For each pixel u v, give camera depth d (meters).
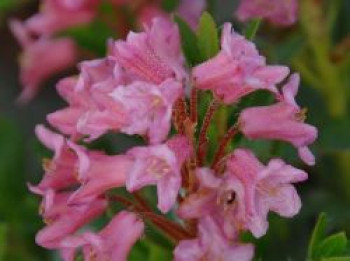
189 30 0.19
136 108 0.16
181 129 0.17
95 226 0.23
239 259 0.16
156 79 0.16
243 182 0.16
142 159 0.16
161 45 0.17
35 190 0.18
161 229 0.18
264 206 0.16
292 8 0.24
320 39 0.26
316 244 0.18
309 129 0.17
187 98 0.18
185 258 0.16
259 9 0.24
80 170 0.16
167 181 0.16
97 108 0.16
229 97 0.16
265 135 0.17
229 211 0.16
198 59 0.19
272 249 0.24
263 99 0.19
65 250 0.17
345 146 0.24
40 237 0.17
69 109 0.18
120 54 0.16
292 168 0.16
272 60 0.22
